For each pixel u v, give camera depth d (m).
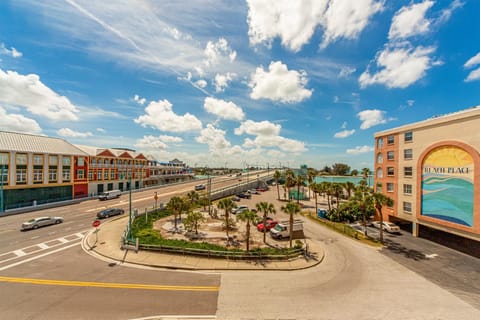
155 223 33.38
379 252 24.16
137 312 11.98
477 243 26.48
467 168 23.53
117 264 18.22
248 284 15.66
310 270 18.75
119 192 56.50
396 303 13.92
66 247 21.95
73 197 53.28
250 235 28.81
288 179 58.97
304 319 11.83
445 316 12.70
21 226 29.69
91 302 12.74
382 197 27.81
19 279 15.30
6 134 44.50
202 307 12.62
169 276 16.41
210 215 40.22
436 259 22.22
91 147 64.38
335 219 38.84
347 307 13.22
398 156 33.34
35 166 45.62
